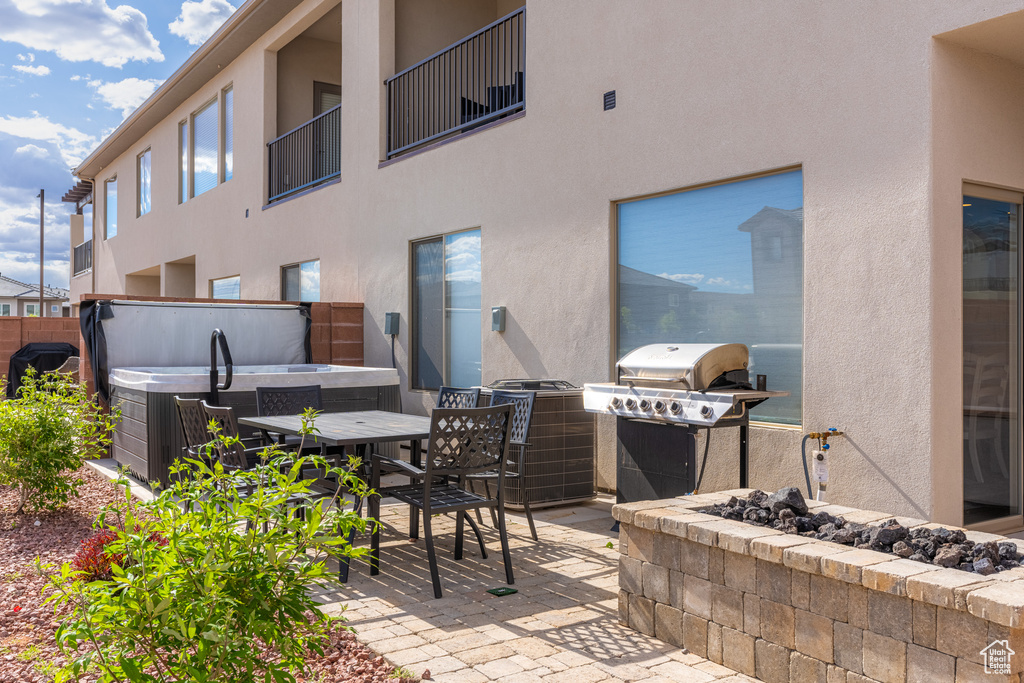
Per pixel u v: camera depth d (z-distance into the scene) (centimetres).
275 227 1147
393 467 424
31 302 4006
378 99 914
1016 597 212
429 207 824
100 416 711
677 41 555
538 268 681
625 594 334
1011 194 471
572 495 585
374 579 404
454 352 805
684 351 453
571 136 645
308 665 287
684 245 564
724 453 525
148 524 213
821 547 266
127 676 195
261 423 488
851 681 248
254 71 1187
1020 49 437
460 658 298
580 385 639
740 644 284
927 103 417
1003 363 474
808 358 475
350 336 950
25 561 427
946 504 423
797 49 480
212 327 861
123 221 1828
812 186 472
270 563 210
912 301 423
